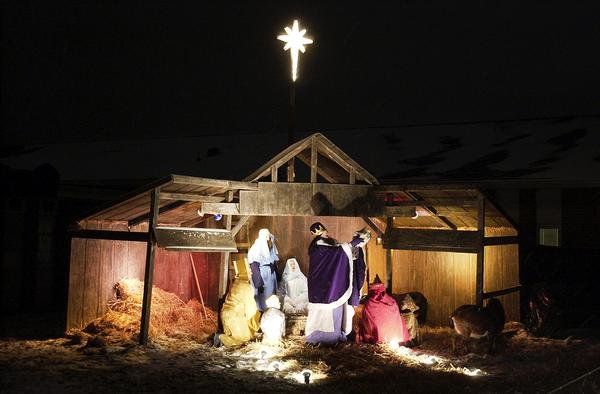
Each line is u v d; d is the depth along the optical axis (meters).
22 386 7.18
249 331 10.11
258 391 7.43
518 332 11.14
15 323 11.26
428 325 12.28
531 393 7.56
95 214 10.03
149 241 9.38
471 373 8.53
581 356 9.48
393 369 8.59
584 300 12.61
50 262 13.09
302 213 10.49
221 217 10.80
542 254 13.70
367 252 12.27
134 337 9.73
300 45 12.25
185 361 8.70
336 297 9.95
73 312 10.22
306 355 9.27
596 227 14.12
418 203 10.91
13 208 12.47
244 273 10.89
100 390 7.18
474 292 11.95
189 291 12.48
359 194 10.84
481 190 10.16
